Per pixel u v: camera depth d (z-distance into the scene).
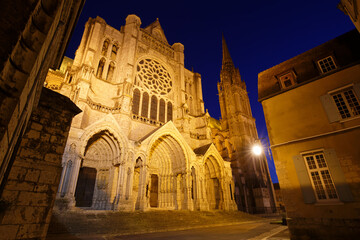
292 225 12.25
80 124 21.80
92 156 23.34
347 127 12.01
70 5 6.20
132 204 20.69
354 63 12.79
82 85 24.42
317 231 11.33
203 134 38.44
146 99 34.56
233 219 25.50
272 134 14.98
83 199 21.23
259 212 37.56
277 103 15.55
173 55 44.91
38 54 2.75
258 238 13.19
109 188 21.73
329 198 11.57
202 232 16.16
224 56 61.75
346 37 14.74
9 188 6.78
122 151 21.98
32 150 7.79
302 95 14.48
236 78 55.97
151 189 27.55
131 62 33.28
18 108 2.64
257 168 43.84
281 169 13.70
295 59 17.36
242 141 44.94
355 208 10.53
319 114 13.30
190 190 26.41
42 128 8.36
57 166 8.29
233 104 50.47
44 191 7.60
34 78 3.39
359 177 10.86
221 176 32.00
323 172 12.20
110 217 16.88
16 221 6.62
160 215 20.52
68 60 38.38
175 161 29.00
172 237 13.59
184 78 45.12
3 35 2.25
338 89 13.00
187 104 42.34
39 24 2.77
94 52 28.92
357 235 10.15
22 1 2.53
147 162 24.00
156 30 48.03
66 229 13.40
